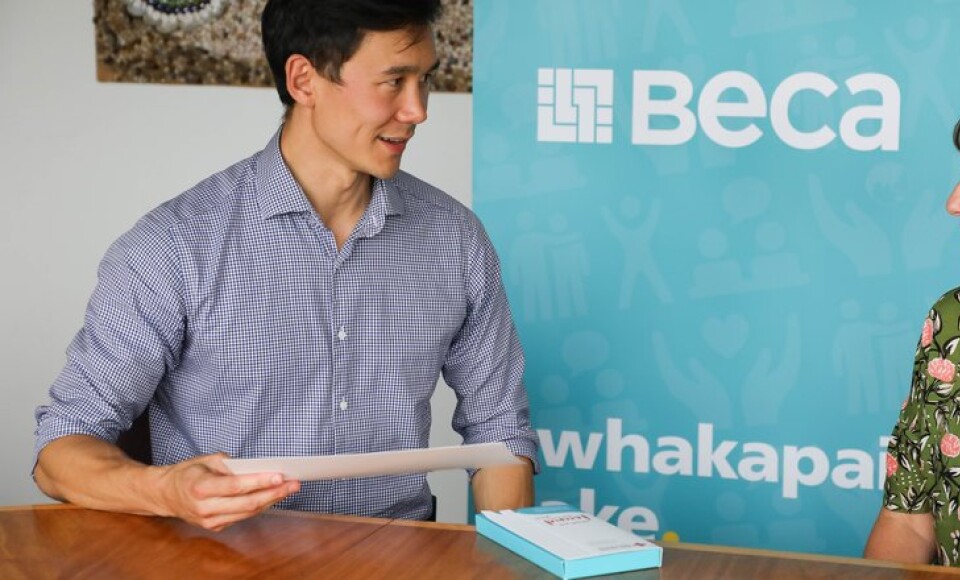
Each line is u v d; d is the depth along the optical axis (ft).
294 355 6.54
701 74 8.21
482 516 5.50
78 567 5.04
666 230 8.41
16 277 12.26
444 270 6.90
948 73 7.87
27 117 12.00
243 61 11.62
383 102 5.99
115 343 6.31
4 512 5.76
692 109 8.26
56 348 12.31
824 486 8.45
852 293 8.21
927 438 6.00
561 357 8.69
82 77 11.87
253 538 5.41
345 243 6.56
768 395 8.43
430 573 4.96
